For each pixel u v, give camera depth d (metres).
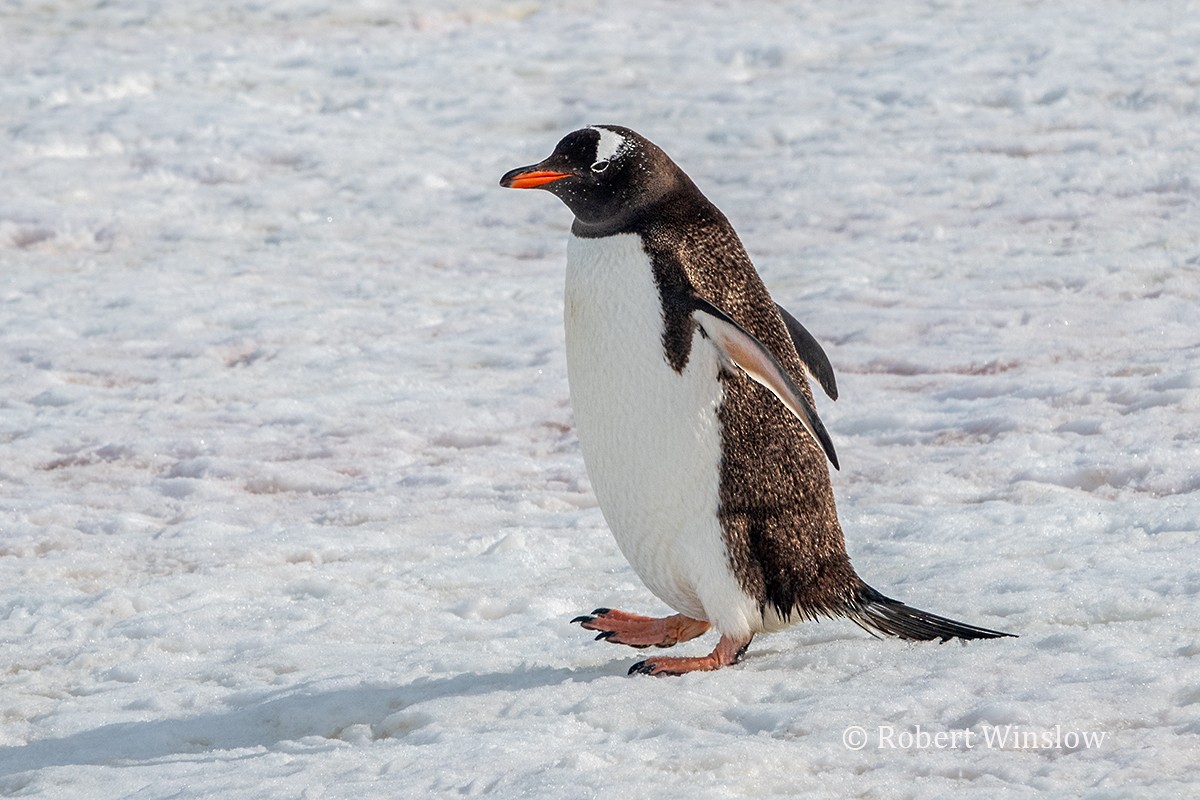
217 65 42.81
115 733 10.48
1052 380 19.08
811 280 25.14
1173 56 38.50
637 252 10.48
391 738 9.75
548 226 30.31
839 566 10.89
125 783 9.35
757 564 10.56
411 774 8.80
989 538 13.63
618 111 37.91
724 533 10.48
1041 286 23.77
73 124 36.72
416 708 10.10
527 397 20.81
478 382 21.59
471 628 12.70
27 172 33.44
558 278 26.92
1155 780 7.96
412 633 12.69
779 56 42.66
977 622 11.26
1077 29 42.81
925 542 13.79
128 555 15.58
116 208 31.22
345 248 28.92
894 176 31.09
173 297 26.02
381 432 19.61
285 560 15.27
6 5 50.28
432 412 20.28
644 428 10.46
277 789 8.77
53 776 9.54
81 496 17.73
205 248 29.03
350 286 26.66
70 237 29.66
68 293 26.36
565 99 39.50
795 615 10.80
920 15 47.22
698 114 37.25
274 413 20.42
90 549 15.74
